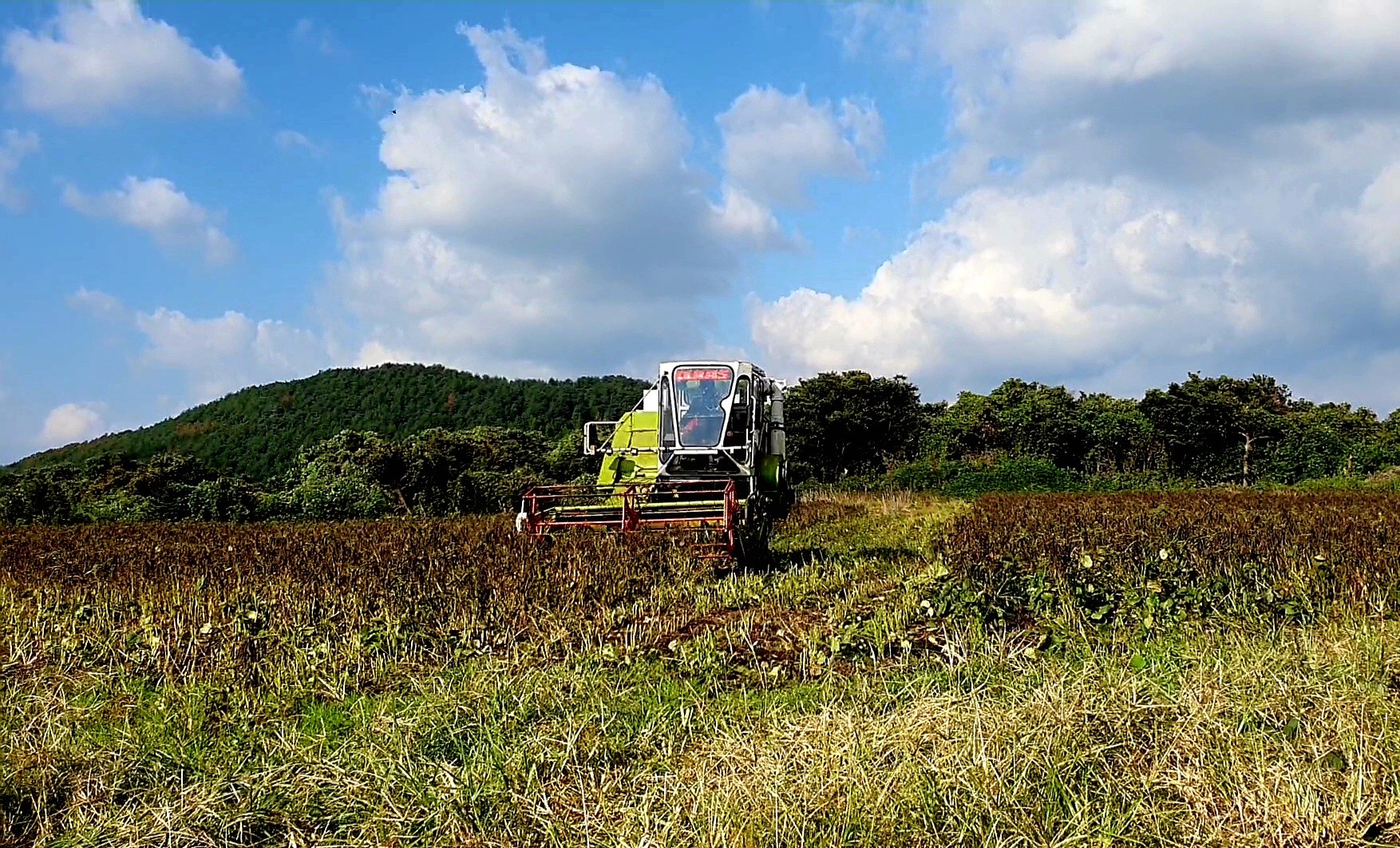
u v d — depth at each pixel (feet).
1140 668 22.71
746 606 37.76
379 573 39.68
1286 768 16.53
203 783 19.33
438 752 20.95
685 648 29.43
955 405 185.26
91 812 18.45
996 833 15.80
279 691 26.25
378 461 126.00
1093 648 27.96
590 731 21.70
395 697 25.26
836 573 44.78
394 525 72.74
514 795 18.65
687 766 19.16
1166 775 17.03
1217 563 37.76
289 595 35.96
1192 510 66.39
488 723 22.40
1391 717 18.12
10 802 18.85
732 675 27.96
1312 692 19.65
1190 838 15.43
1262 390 166.61
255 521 101.14
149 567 46.60
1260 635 27.86
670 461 53.57
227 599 35.78
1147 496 96.43
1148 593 31.81
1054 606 33.14
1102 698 20.10
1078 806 16.35
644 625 33.94
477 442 140.05
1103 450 153.48
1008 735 18.19
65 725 22.90
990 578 35.47
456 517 88.28
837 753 17.62
